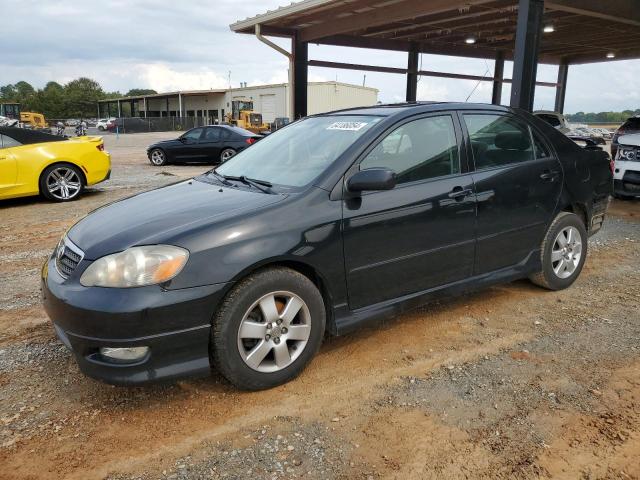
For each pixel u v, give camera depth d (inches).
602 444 98.7
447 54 709.3
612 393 115.9
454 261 145.1
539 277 173.9
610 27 551.5
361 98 1802.4
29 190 344.2
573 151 178.5
